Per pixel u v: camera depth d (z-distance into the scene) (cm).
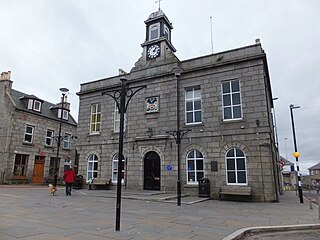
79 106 2244
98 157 2023
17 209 973
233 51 1648
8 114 2592
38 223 728
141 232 652
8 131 2539
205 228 714
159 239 592
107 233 633
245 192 1388
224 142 1545
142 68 1978
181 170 1639
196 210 1045
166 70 1866
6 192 1661
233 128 1539
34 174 2742
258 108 1495
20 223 721
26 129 2717
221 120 1583
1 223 717
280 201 1466
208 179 1525
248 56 1570
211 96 1656
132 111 1936
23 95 2964
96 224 733
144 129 1855
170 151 1709
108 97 2100
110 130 2020
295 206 1216
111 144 1988
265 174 1409
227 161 1528
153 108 1850
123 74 2091
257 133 1466
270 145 1441
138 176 1795
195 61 1772
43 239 562
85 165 2075
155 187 1733
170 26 2117
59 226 696
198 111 1706
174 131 1709
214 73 1680
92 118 2167
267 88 1797
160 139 1758
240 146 1498
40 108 2905
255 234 698
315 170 7519
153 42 1986
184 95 1756
